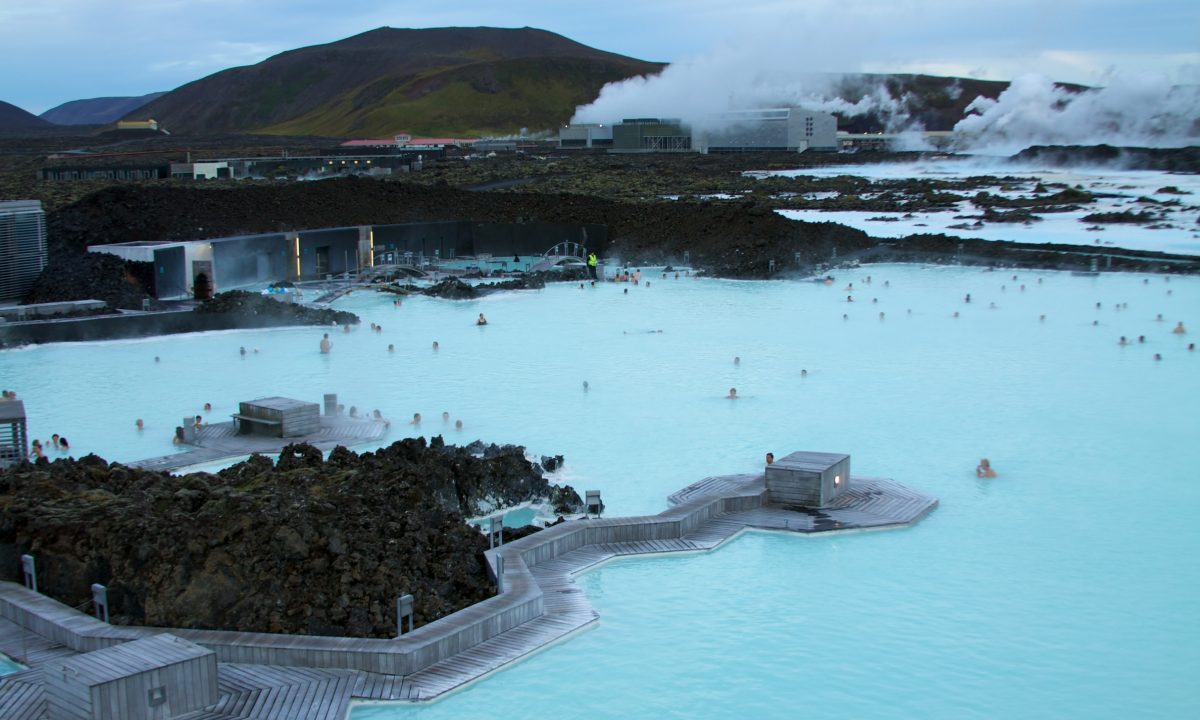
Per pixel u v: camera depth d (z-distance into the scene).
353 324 69.81
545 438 43.91
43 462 33.56
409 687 23.27
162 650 21.86
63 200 116.50
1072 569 30.31
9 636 25.31
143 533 26.59
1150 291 78.88
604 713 22.97
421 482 32.72
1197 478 38.25
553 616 27.00
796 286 84.69
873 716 22.84
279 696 22.47
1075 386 52.19
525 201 108.75
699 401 49.81
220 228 85.50
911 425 45.53
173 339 64.56
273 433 42.62
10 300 68.69
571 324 70.38
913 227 116.62
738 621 27.28
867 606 28.12
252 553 25.98
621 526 32.19
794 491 34.94
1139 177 186.88
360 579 25.97
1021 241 104.06
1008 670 24.69
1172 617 27.25
